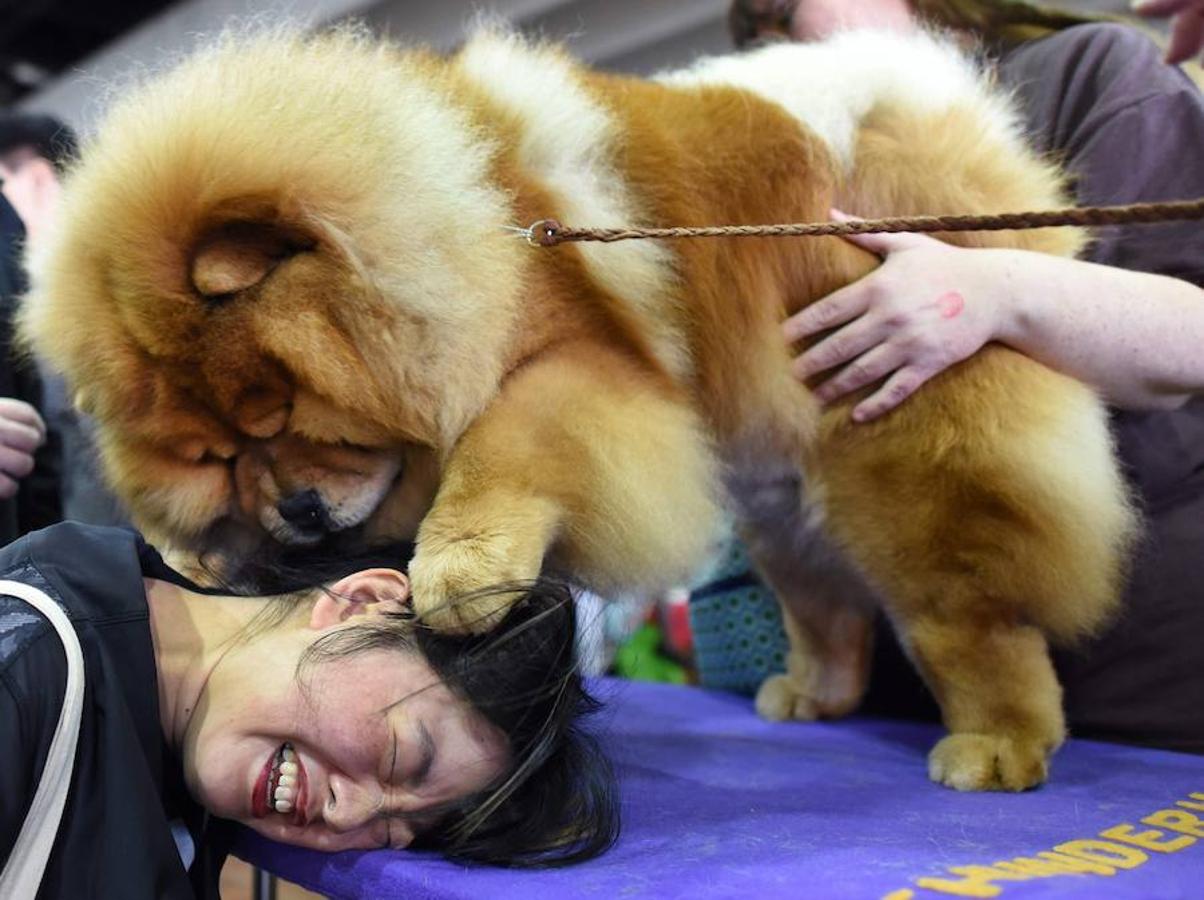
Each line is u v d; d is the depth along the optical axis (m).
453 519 1.49
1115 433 2.18
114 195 1.53
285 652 1.52
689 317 1.78
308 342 1.48
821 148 1.84
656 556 1.64
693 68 2.11
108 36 6.20
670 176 1.77
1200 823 1.49
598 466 1.57
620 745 2.19
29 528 2.48
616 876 1.31
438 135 1.56
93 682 1.38
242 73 1.59
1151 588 2.19
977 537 1.79
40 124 3.48
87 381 1.58
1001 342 1.81
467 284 1.52
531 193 1.65
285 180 1.48
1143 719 2.21
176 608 1.59
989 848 1.36
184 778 1.53
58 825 1.30
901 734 2.34
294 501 1.59
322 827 1.48
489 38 1.86
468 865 1.42
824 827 1.51
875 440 1.84
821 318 1.79
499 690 1.50
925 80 1.98
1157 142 2.17
